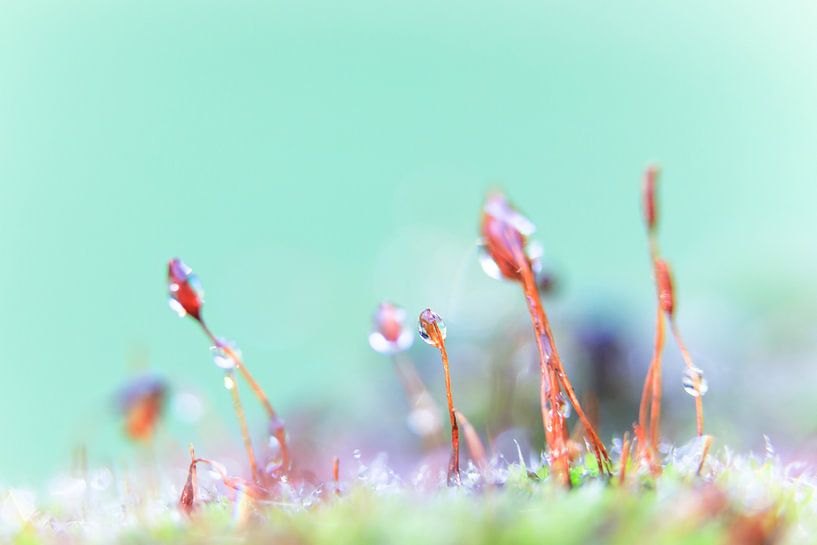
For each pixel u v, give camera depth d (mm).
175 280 165
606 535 151
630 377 329
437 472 168
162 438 183
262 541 154
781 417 301
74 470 175
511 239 163
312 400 369
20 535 162
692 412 312
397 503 158
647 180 163
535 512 154
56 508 171
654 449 164
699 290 507
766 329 399
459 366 346
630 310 361
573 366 334
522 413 279
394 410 352
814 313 394
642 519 153
